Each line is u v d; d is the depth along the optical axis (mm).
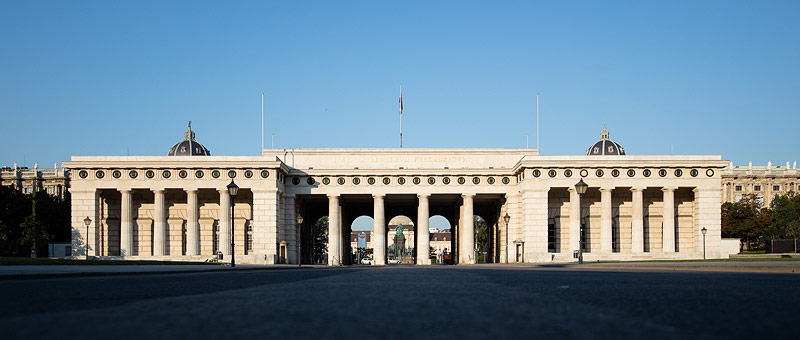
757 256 105375
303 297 16750
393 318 11648
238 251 110188
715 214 105438
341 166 113438
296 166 113500
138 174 105438
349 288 21109
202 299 16250
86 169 105250
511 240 111250
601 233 106188
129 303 15062
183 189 105438
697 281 25406
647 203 111438
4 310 13258
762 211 162125
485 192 112438
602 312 12562
